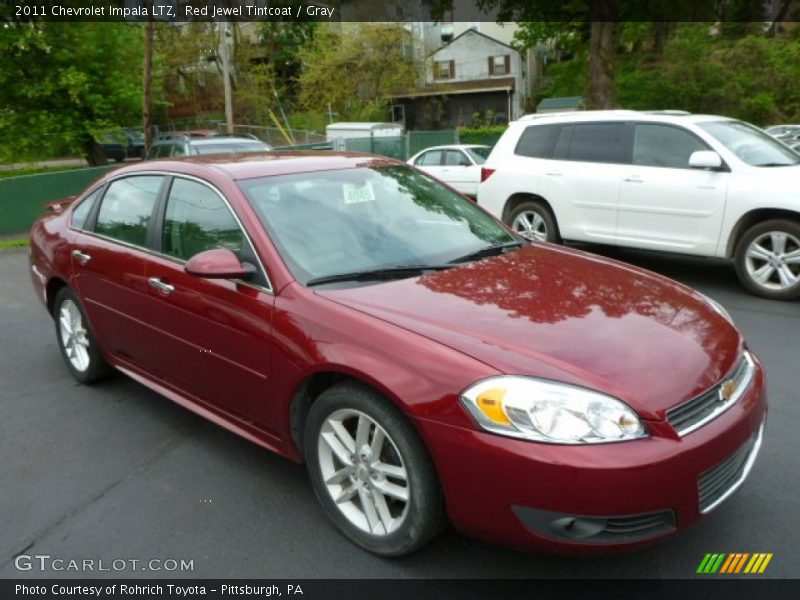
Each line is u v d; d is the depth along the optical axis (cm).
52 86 1900
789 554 285
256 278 325
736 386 277
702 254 717
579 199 800
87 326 463
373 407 271
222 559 294
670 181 725
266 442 337
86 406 455
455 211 406
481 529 252
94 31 1997
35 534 317
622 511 233
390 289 311
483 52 4625
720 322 310
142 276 387
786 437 382
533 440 237
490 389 245
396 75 3853
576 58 3497
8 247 1088
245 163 384
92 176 1289
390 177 407
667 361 264
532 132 861
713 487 258
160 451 390
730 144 707
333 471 299
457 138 2577
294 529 313
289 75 4588
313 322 294
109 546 306
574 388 243
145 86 1983
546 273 340
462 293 309
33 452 394
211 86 3922
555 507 236
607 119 795
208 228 357
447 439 248
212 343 344
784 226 657
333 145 2116
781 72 3316
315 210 355
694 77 3291
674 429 245
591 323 284
